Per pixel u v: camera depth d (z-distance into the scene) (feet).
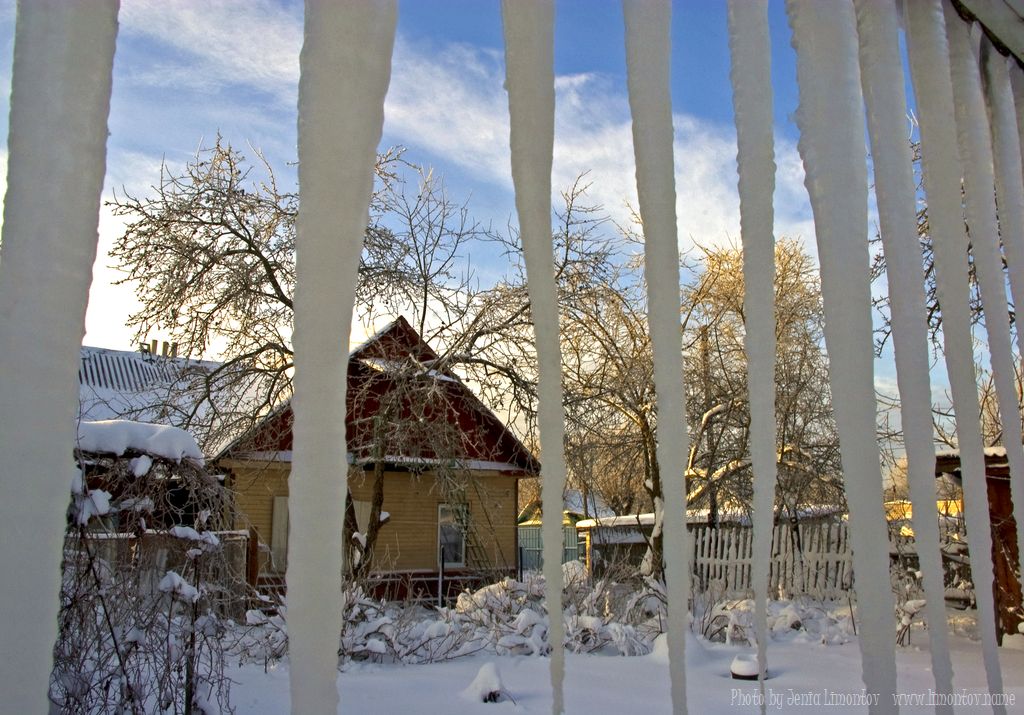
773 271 5.31
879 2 6.56
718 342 42.78
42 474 3.50
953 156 7.18
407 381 33.94
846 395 5.48
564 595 24.49
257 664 17.92
